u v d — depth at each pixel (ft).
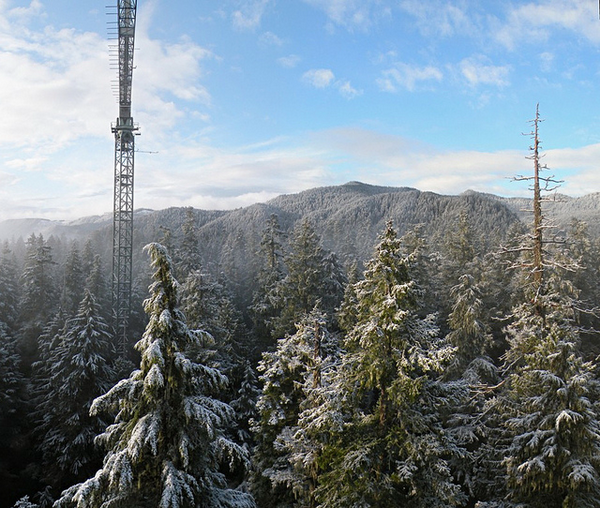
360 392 50.98
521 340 53.62
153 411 34.17
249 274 205.26
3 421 105.09
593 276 134.10
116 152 169.17
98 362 98.32
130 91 170.40
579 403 42.04
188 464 33.42
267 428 68.95
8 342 118.11
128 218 168.45
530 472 43.34
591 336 106.52
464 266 118.01
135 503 33.19
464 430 72.43
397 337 48.44
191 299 100.68
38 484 97.71
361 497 46.24
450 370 81.76
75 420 91.81
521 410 50.60
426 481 45.32
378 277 49.29
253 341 129.70
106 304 168.25
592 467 41.06
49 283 156.97
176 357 34.30
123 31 166.50
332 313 115.75
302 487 61.26
